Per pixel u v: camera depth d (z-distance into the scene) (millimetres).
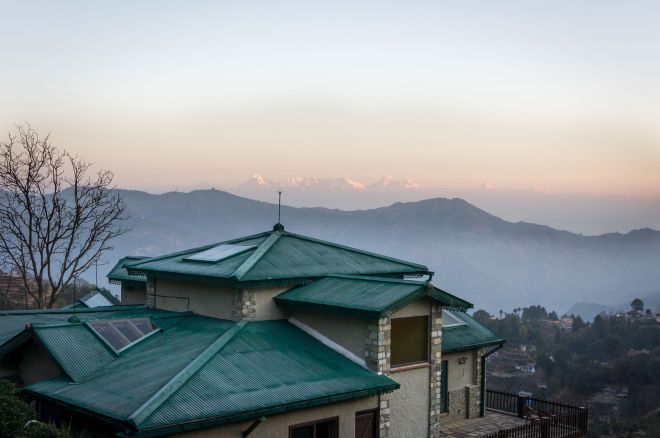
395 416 19594
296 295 21312
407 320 20391
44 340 18516
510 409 27781
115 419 14375
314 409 17016
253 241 25641
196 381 15961
